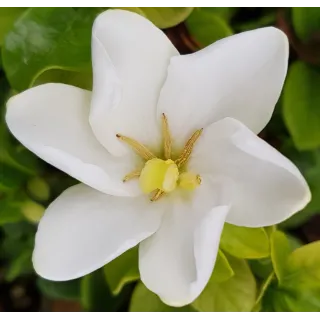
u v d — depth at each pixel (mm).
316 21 134
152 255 111
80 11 125
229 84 109
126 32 104
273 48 105
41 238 109
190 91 109
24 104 106
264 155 101
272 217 108
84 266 107
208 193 112
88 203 113
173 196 115
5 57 123
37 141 104
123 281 128
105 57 98
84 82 123
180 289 106
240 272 133
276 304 138
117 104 107
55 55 124
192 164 114
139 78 109
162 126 114
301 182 102
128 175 113
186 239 110
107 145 111
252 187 107
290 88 134
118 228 111
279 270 131
